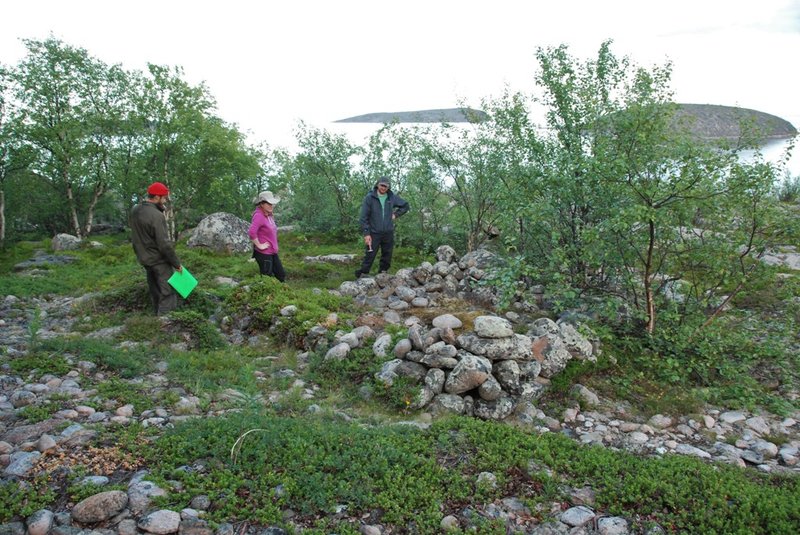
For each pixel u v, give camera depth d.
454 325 6.49
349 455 3.98
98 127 20.06
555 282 7.63
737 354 6.43
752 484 3.91
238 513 3.35
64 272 12.07
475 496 3.69
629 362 6.50
